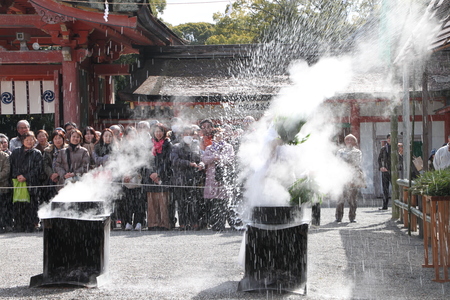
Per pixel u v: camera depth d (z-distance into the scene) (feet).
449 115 60.03
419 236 30.17
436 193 19.81
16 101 63.05
